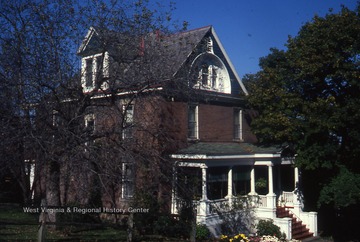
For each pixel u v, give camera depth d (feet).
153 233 56.54
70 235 51.11
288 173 83.46
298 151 67.21
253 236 59.82
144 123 53.93
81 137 46.19
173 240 52.47
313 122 62.44
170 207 59.57
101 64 51.72
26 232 51.90
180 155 60.75
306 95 70.85
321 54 65.41
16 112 46.73
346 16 63.57
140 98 52.54
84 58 55.42
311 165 65.51
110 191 50.85
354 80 62.49
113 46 51.31
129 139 49.60
